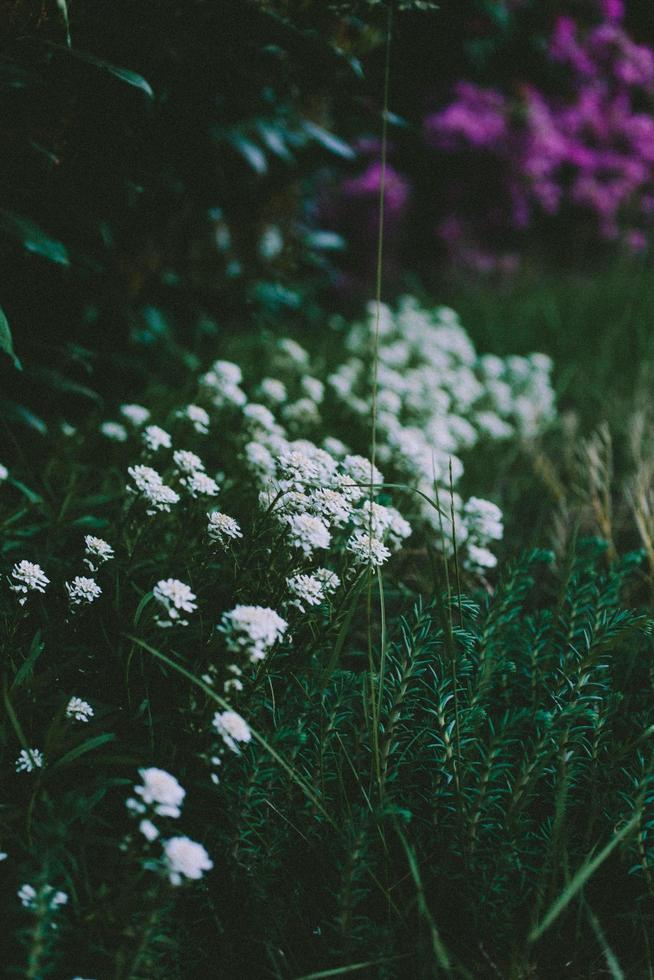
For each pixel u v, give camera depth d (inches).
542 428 158.2
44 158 88.0
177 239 135.9
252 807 65.1
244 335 154.6
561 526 111.3
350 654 80.6
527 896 65.3
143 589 80.2
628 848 65.1
